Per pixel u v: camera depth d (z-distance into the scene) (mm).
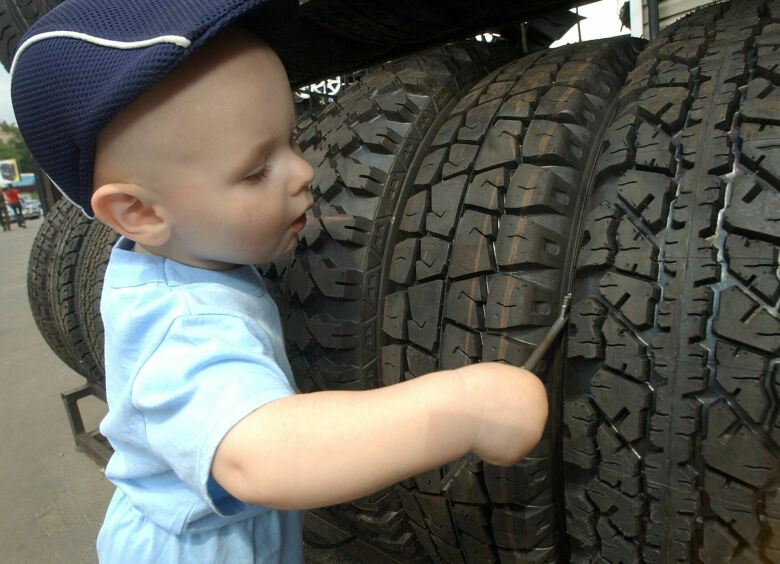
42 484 2283
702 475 748
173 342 598
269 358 601
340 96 1417
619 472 811
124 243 770
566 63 1107
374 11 1337
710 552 763
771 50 837
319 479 515
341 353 1080
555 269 874
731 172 757
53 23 560
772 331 676
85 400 3119
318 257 1095
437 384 550
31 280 2523
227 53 558
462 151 1018
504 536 944
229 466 525
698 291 731
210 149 557
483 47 1399
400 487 1071
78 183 623
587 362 841
